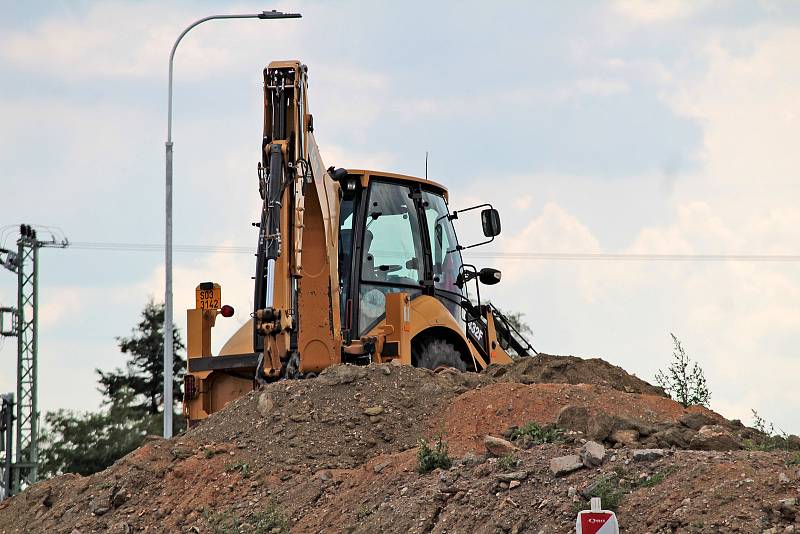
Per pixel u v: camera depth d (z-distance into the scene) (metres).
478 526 32.88
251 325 55.91
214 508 39.84
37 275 154.75
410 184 56.50
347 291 53.22
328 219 49.44
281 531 37.19
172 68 78.00
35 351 153.62
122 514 40.97
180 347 152.88
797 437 39.34
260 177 48.12
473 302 60.25
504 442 37.56
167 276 76.00
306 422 43.34
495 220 58.81
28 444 148.25
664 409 42.81
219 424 44.69
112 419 131.75
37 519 42.69
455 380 47.12
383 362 51.03
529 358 50.72
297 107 48.09
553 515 32.03
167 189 77.06
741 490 30.23
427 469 37.72
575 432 39.75
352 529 35.59
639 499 31.47
